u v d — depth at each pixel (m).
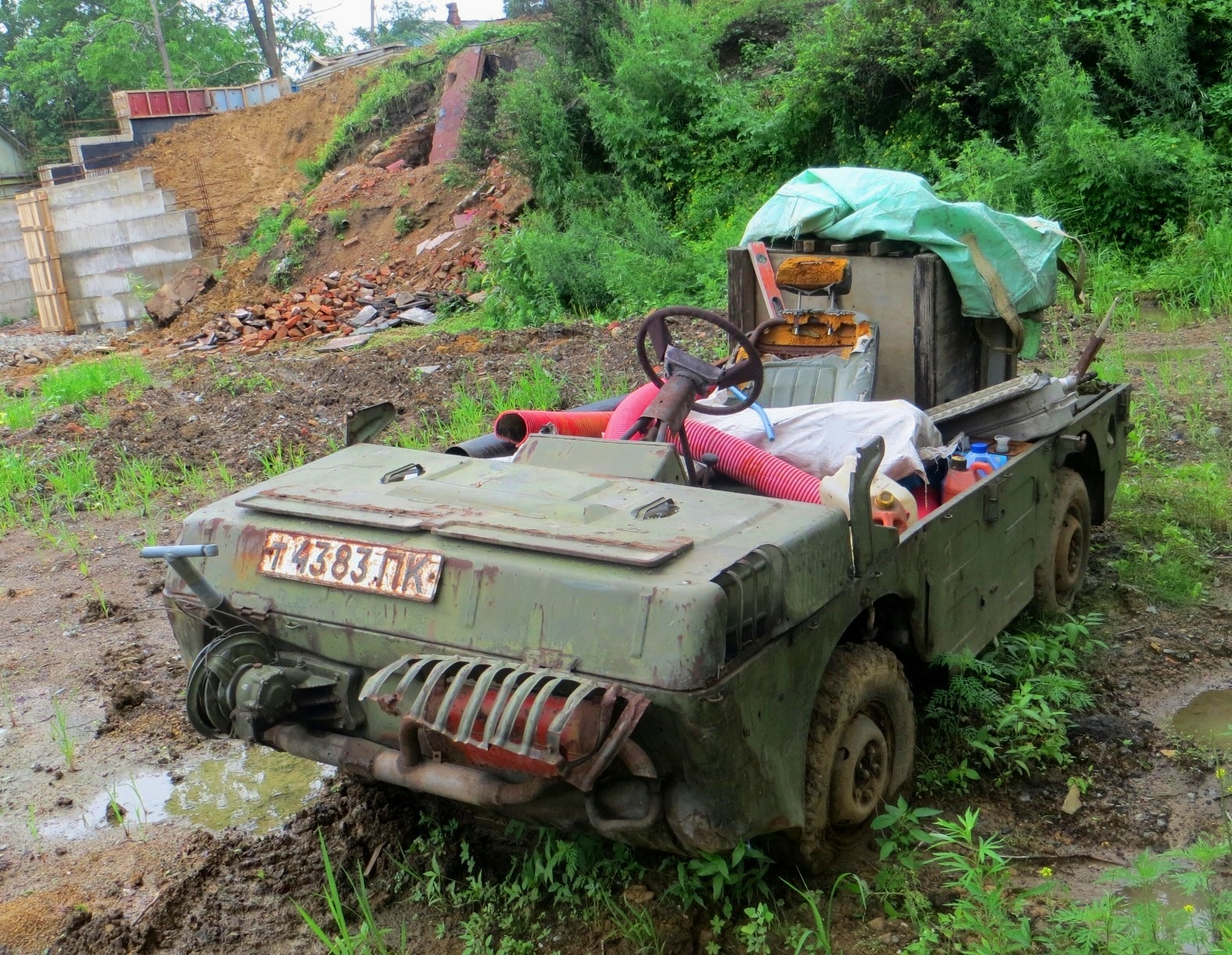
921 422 4.70
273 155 28.69
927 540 3.96
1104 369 9.52
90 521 8.90
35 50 47.69
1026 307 5.79
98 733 5.29
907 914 3.50
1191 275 12.57
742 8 22.59
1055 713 4.27
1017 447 4.97
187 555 3.40
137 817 4.54
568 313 16.59
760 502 3.45
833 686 3.52
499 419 4.74
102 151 30.28
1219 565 6.10
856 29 17.62
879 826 3.59
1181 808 4.04
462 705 2.96
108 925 3.77
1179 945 3.11
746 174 18.92
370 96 27.14
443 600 3.18
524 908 3.67
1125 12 16.27
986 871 3.52
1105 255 13.55
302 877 3.99
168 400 12.59
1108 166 14.05
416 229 21.92
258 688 3.37
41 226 25.94
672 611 2.83
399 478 3.86
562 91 20.73
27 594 7.26
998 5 17.02
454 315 18.41
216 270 24.14
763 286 5.80
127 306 25.66
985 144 15.62
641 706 2.79
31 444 11.23
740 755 3.00
